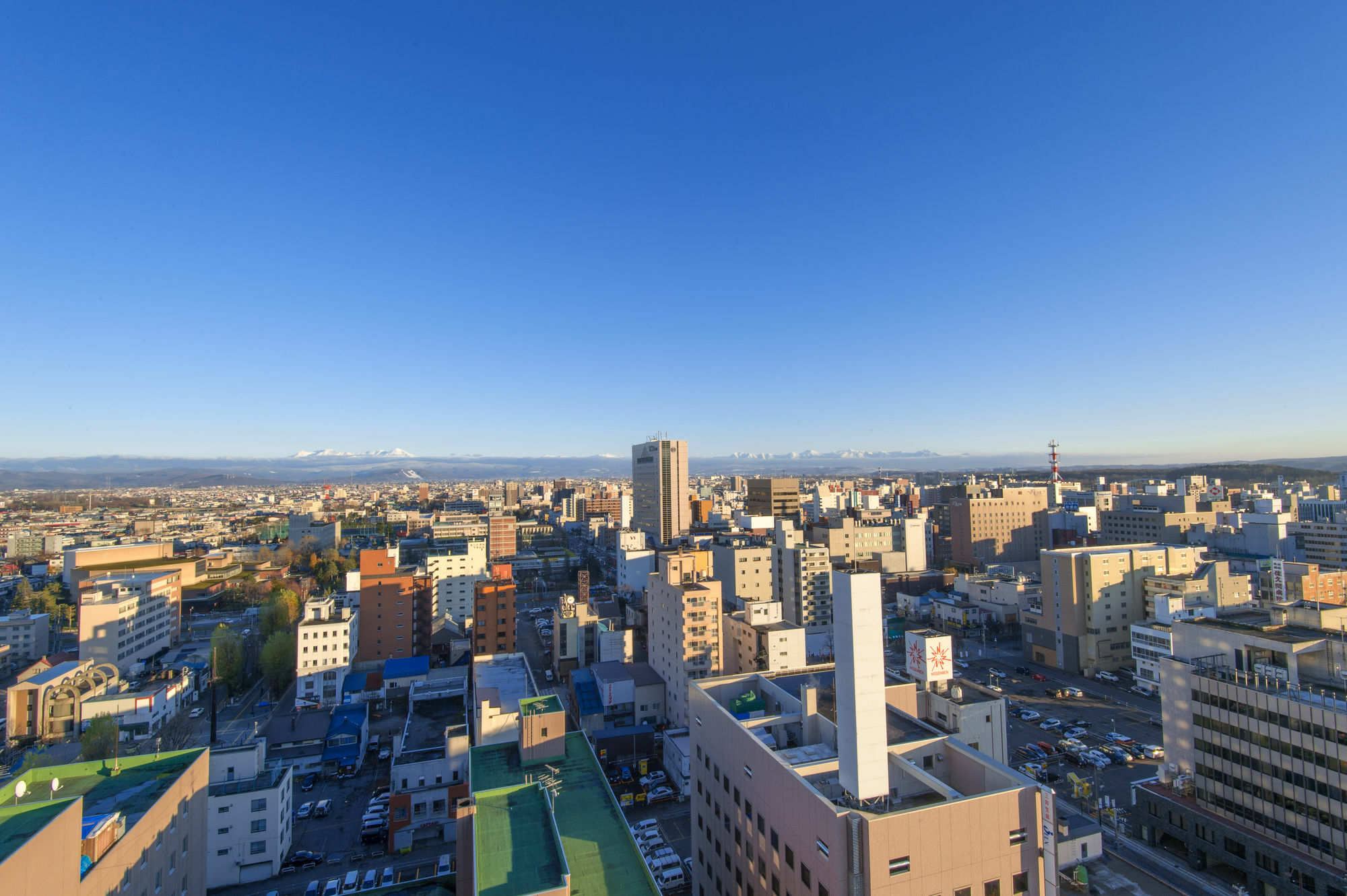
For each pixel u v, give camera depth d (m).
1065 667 136.12
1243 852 64.19
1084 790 79.75
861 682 37.12
